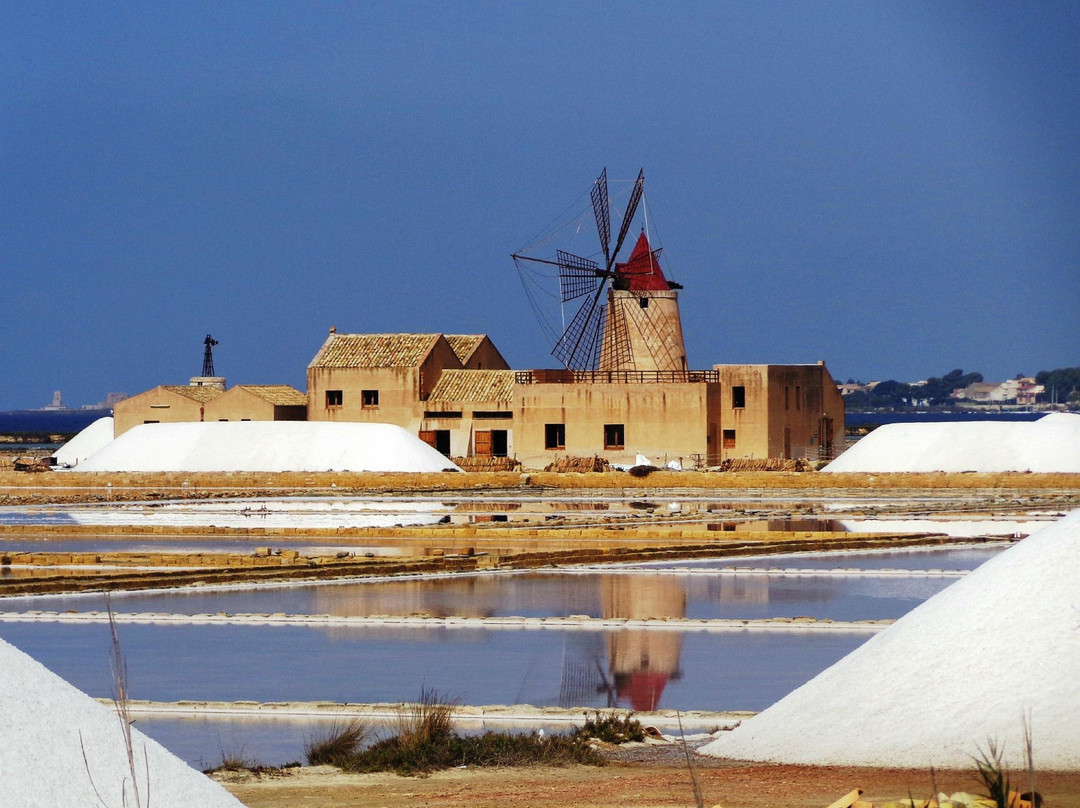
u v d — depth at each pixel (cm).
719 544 13362
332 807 4497
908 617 5209
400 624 9175
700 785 4559
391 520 16300
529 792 4644
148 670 7688
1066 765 4425
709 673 7475
